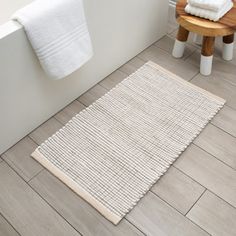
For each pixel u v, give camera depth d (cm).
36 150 153
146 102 170
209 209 134
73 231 130
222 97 172
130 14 170
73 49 142
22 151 154
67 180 143
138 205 135
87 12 146
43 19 126
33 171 147
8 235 129
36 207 136
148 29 190
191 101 170
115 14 161
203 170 145
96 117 164
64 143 155
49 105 161
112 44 173
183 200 136
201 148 153
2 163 150
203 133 158
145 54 196
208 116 163
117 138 156
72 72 153
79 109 170
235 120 162
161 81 179
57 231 130
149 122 162
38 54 132
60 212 135
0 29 122
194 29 159
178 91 174
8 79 133
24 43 129
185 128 159
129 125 161
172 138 155
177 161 148
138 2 169
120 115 165
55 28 131
